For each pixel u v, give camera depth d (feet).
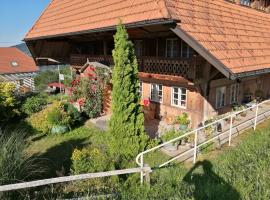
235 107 44.42
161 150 30.76
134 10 36.99
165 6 31.96
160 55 45.32
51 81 114.21
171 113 44.78
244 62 33.88
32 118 49.75
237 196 16.63
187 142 32.14
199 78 36.60
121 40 28.60
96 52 61.87
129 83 29.32
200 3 40.27
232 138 31.50
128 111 29.37
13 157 19.24
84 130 46.32
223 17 42.32
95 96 52.49
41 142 42.19
